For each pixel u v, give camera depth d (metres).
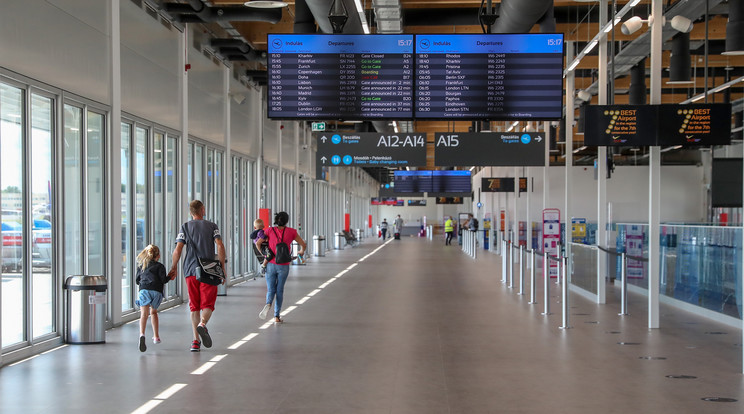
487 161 16.28
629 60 15.74
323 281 18.72
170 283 13.74
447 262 26.97
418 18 15.96
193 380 7.02
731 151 30.75
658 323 10.66
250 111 20.02
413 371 7.46
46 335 8.80
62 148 9.04
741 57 18.70
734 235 10.88
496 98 10.97
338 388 6.68
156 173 12.84
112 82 10.50
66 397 6.33
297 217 27.62
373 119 11.03
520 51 10.95
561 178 33.31
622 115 10.21
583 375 7.28
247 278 19.73
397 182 34.59
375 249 38.38
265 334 9.94
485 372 7.42
